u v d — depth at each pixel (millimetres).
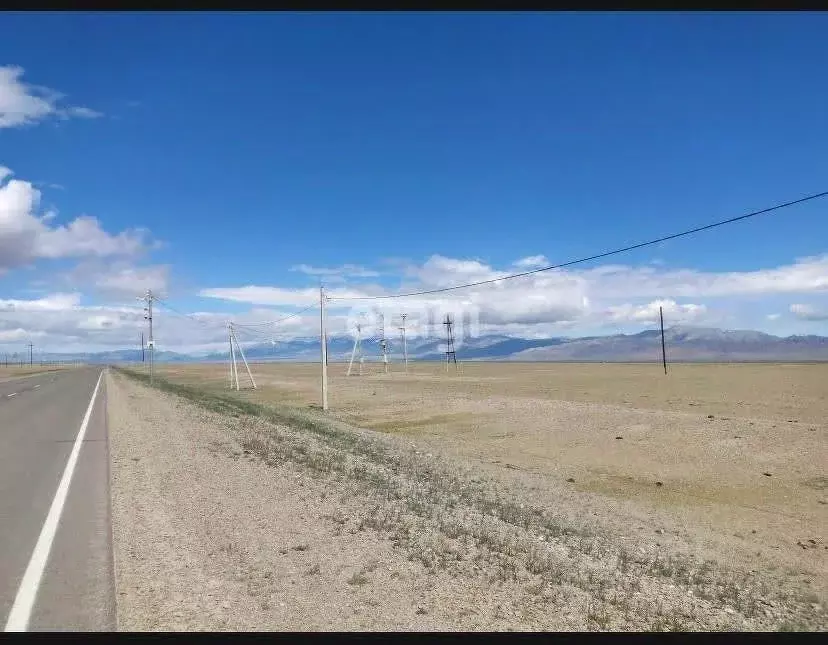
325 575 6828
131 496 10703
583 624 6105
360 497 11125
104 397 40406
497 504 13508
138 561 7164
